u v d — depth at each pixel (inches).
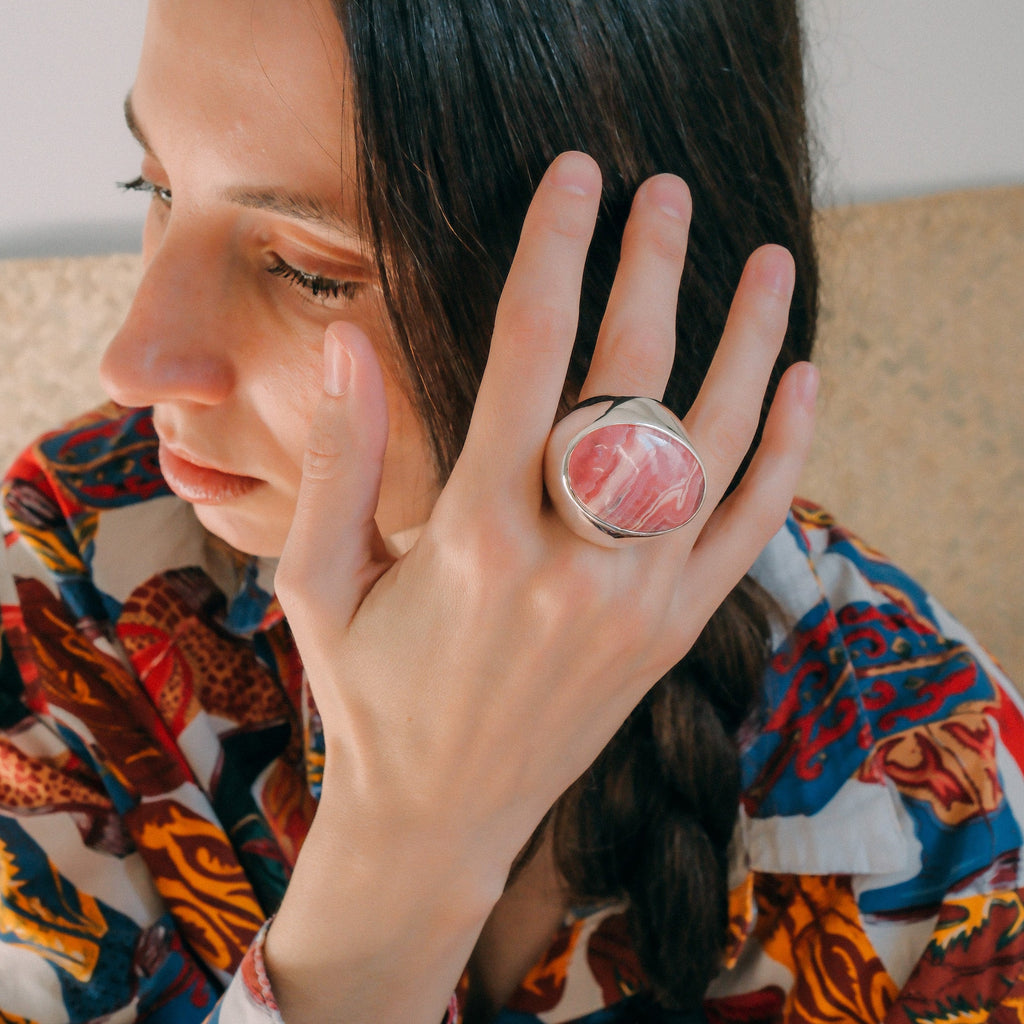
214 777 18.8
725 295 15.0
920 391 32.3
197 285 13.4
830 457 33.4
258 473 15.0
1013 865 17.5
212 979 18.5
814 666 18.6
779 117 15.5
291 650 19.3
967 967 17.3
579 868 17.4
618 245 13.9
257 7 12.2
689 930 17.4
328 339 12.3
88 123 27.9
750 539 13.9
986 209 30.0
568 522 12.3
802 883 18.2
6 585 18.7
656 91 13.6
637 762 17.4
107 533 19.1
